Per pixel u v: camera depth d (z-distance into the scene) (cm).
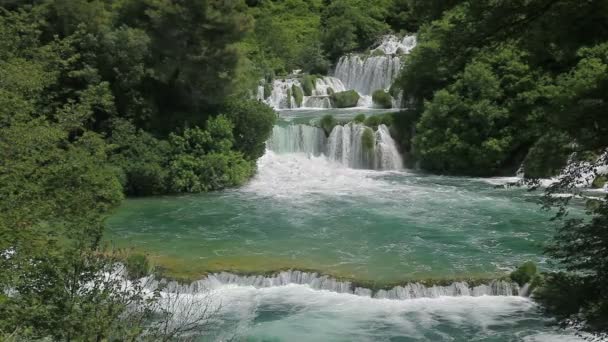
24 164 1234
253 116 3256
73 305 886
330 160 3566
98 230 1176
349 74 5081
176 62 3198
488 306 1680
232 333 1526
